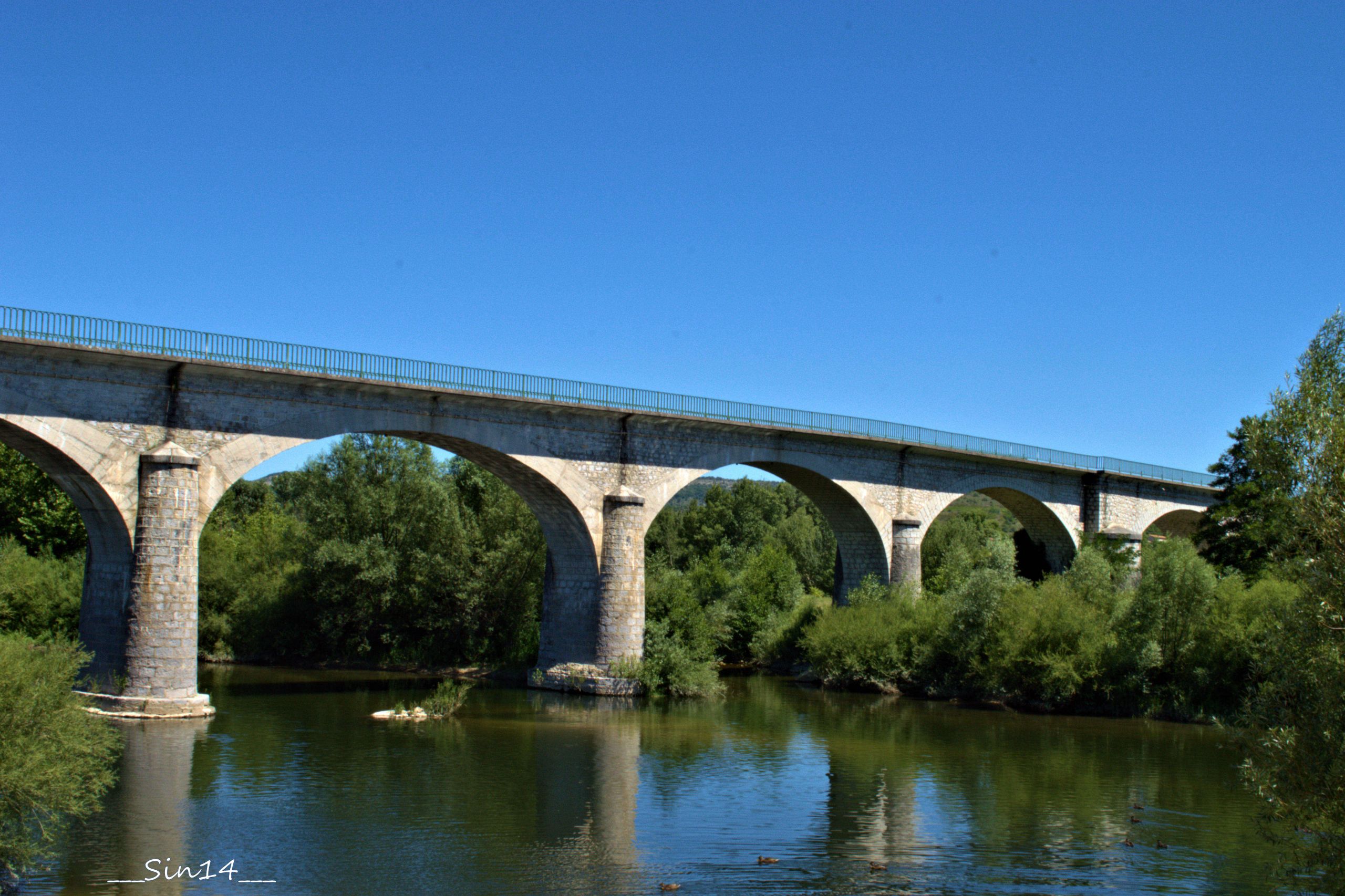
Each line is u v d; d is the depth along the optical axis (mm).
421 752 26828
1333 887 14250
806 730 32250
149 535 28141
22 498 49719
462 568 47312
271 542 52938
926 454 50719
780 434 43844
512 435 35562
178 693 28734
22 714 15039
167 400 28703
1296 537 15625
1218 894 16984
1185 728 33969
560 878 17188
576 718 33031
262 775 23484
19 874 16109
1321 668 14555
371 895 16156
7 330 25625
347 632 49188
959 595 41969
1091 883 17531
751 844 19469
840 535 50594
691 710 35938
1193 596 36656
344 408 31938
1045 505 57625
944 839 20109
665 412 39094
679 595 43156
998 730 33000
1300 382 16281
